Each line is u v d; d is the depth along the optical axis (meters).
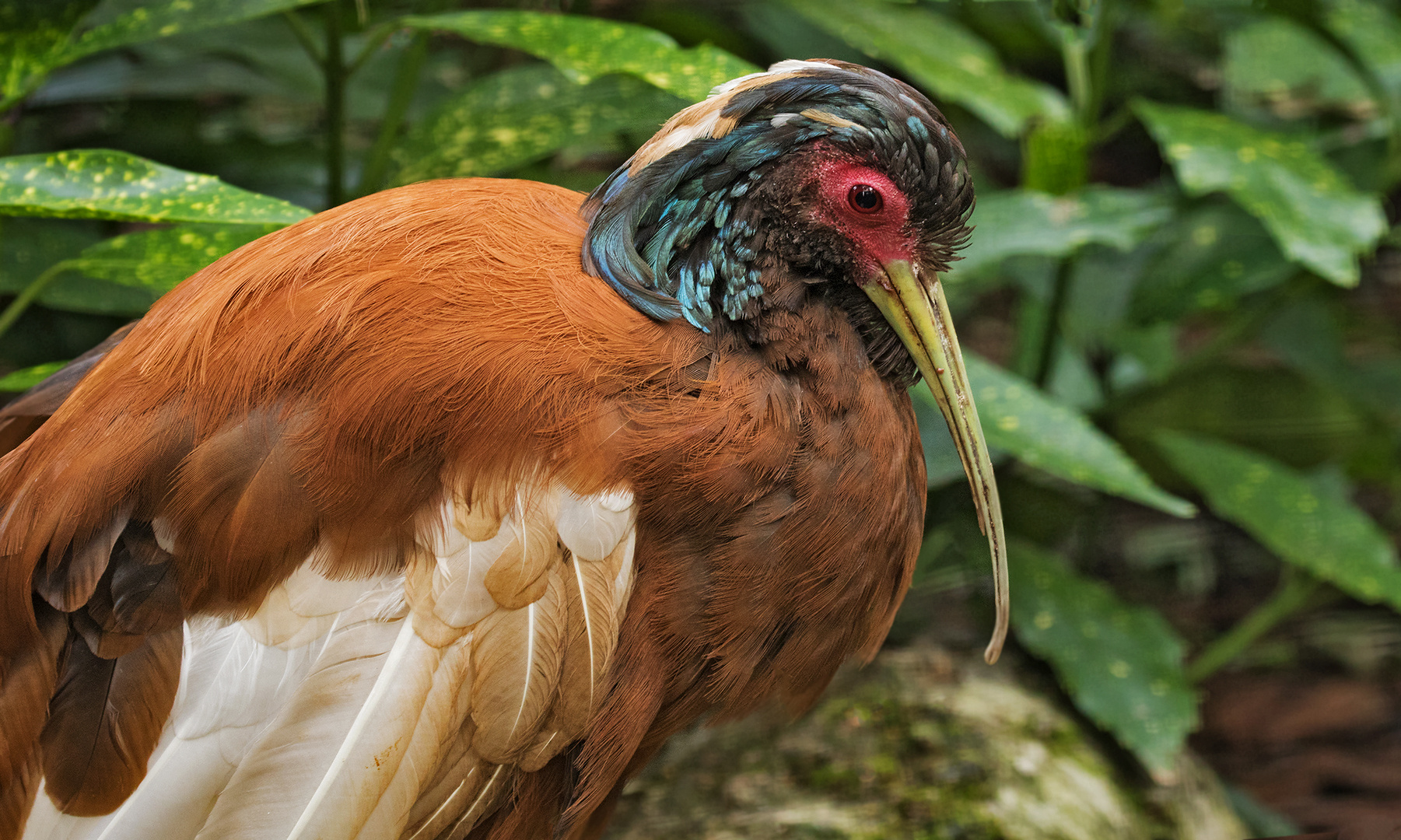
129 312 1.90
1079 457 1.87
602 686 1.71
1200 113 1.97
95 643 1.68
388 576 1.69
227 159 2.00
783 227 1.73
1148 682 1.95
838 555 1.72
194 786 1.68
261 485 1.68
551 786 1.73
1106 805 1.92
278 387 1.69
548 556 1.70
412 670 1.69
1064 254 1.98
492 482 1.69
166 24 1.83
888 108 1.72
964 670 1.99
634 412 1.70
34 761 1.68
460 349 1.69
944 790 1.90
